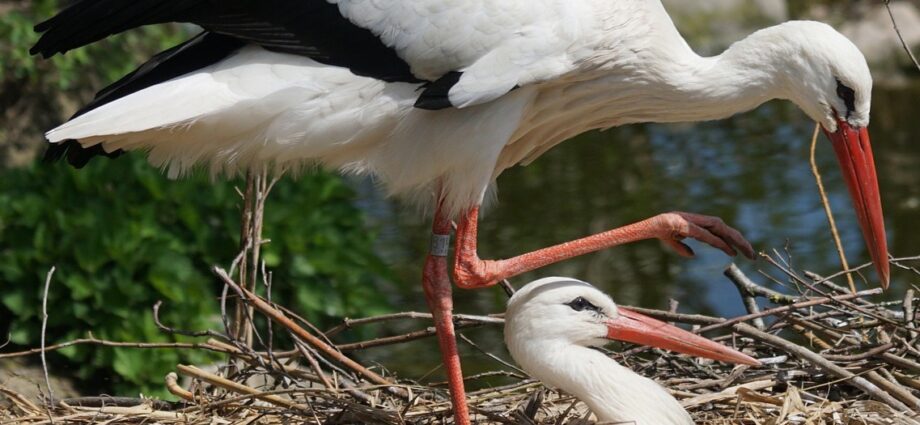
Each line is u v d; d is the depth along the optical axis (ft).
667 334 29.73
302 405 30.91
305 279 44.98
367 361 42.29
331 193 47.37
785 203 63.26
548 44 29.27
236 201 45.24
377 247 58.75
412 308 53.47
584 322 29.60
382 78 29.66
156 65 29.63
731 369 33.22
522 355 29.86
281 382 34.86
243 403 31.17
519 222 61.93
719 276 56.65
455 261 31.55
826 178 66.54
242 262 34.27
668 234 32.27
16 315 43.50
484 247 58.90
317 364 32.19
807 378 31.60
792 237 59.26
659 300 54.24
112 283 42.24
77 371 42.60
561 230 60.90
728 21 93.35
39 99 58.44
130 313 42.24
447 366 30.99
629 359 33.60
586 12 29.53
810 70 30.32
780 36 30.60
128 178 45.52
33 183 45.65
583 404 31.32
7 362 41.93
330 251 45.68
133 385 41.75
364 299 45.91
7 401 35.94
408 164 30.45
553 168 69.36
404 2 29.07
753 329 31.19
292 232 45.16
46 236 42.93
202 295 42.93
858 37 90.43
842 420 29.14
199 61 29.73
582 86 30.63
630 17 30.01
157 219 44.73
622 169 68.90
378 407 30.71
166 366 41.75
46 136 28.14
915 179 66.49
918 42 90.02
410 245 59.31
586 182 67.21
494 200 33.53
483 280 31.58
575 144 73.41
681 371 33.06
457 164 30.30
